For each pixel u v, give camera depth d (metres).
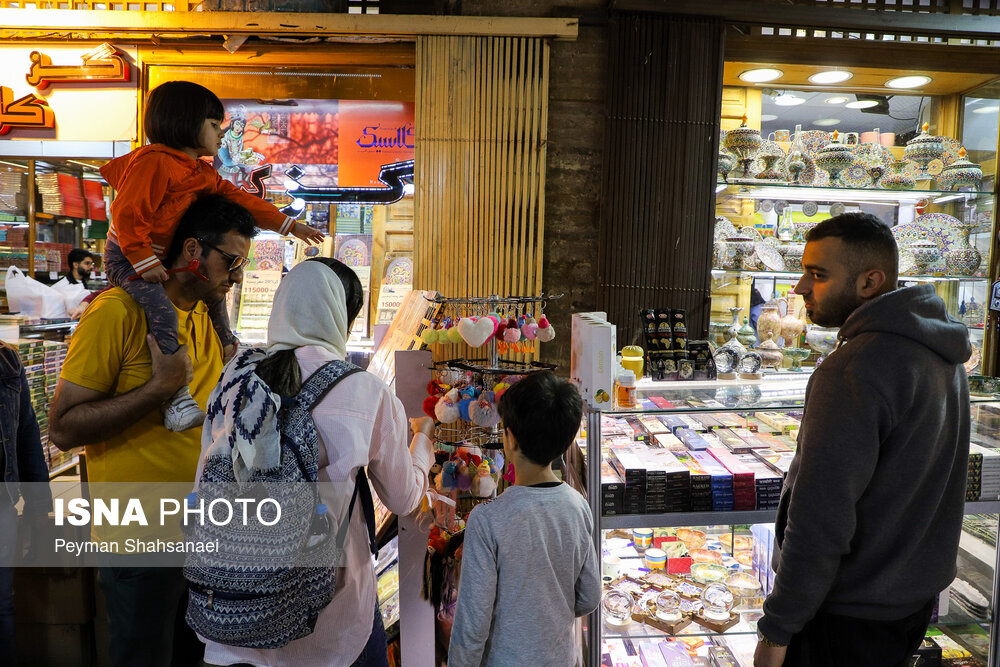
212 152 2.15
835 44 2.97
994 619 2.19
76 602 2.29
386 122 3.08
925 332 1.36
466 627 1.42
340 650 1.43
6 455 1.93
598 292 3.01
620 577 2.37
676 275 3.01
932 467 1.40
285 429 1.28
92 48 2.95
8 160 3.23
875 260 1.45
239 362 1.38
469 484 1.98
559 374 3.14
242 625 1.24
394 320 2.77
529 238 3.01
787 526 1.40
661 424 2.43
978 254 3.06
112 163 2.04
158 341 1.73
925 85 3.29
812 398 1.41
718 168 2.98
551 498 1.50
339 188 3.11
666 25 2.89
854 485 1.32
